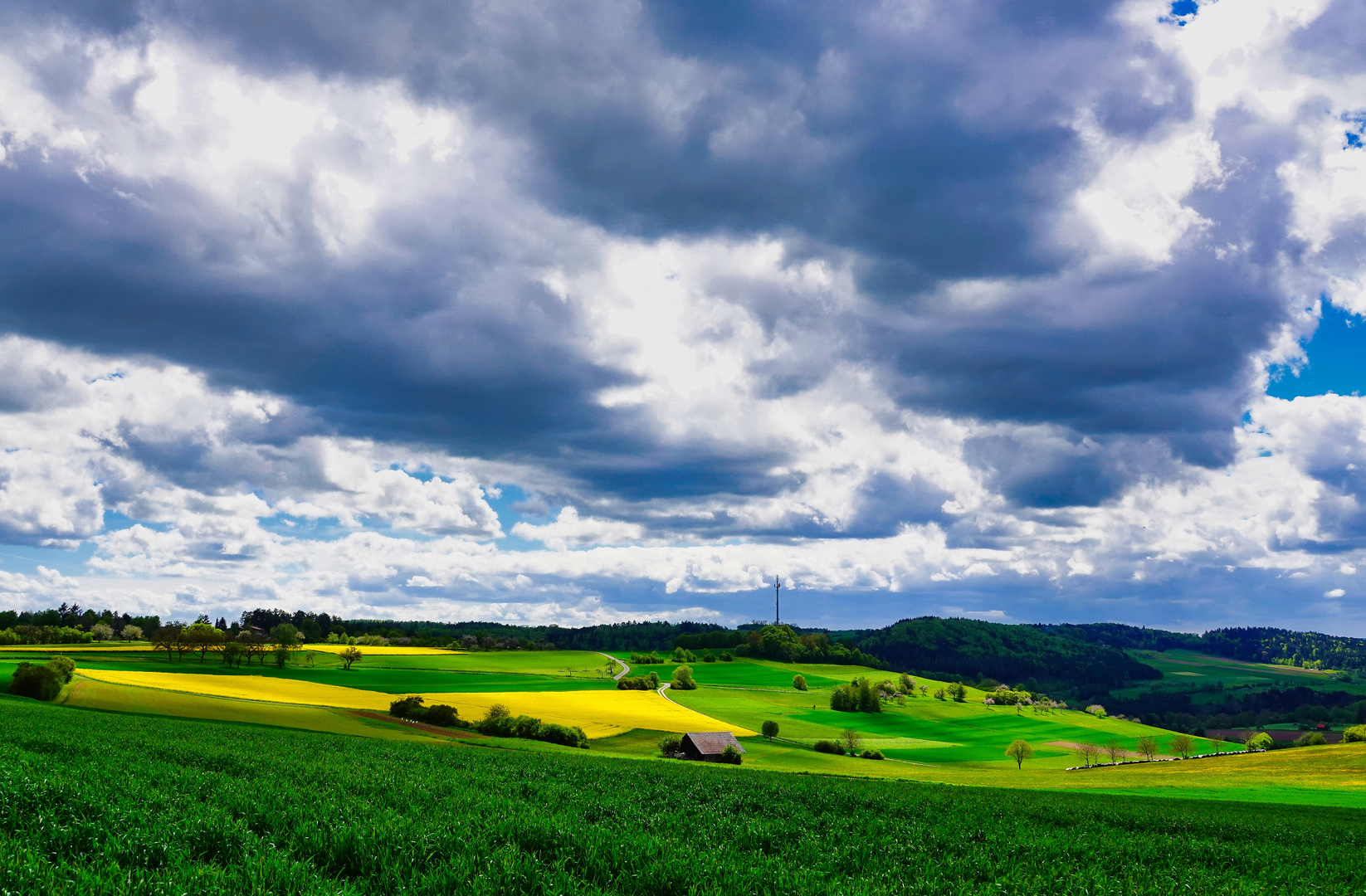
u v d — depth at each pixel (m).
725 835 17.45
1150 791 57.78
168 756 27.39
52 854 10.28
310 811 14.48
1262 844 25.64
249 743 38.31
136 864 10.27
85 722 45.25
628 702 135.50
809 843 16.81
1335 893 17.31
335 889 9.39
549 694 136.25
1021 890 14.20
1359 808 44.94
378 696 114.00
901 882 13.59
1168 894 15.12
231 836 11.66
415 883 10.02
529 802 20.61
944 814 26.78
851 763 94.81
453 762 34.59
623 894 11.07
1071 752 121.94
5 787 13.21
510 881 10.20
